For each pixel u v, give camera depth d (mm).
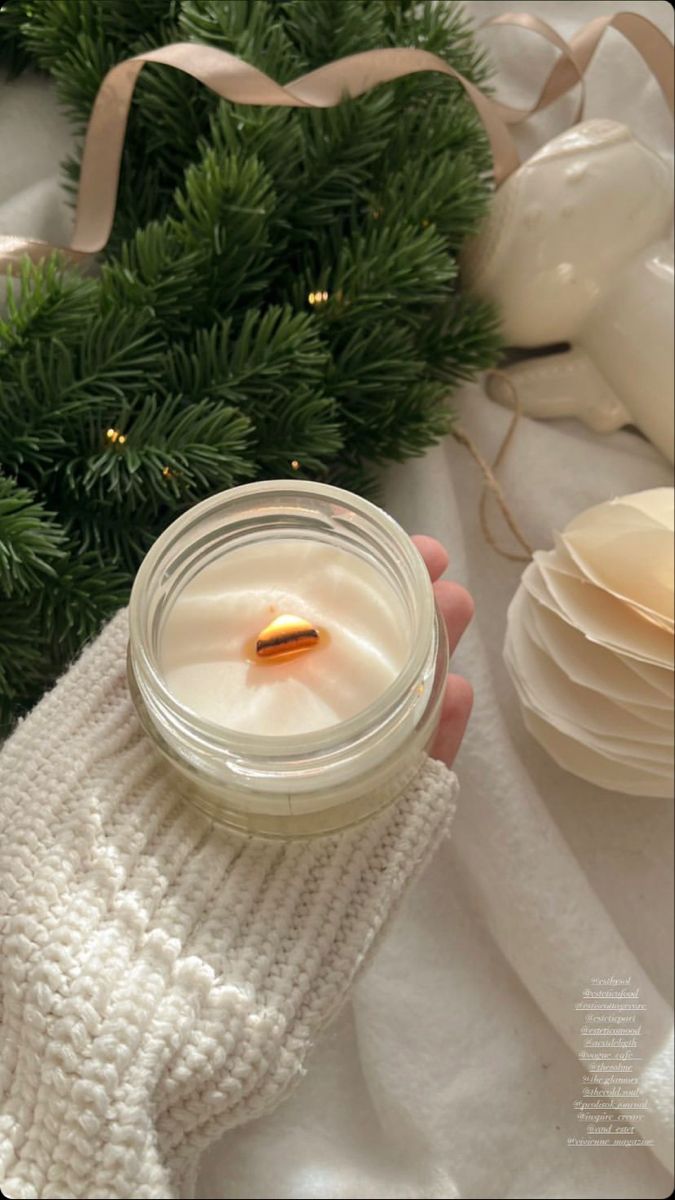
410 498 732
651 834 703
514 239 693
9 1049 444
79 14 626
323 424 624
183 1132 458
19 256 602
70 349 575
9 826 472
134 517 609
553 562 658
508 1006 661
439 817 536
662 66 780
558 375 773
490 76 777
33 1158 423
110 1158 414
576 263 697
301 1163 615
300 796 450
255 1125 624
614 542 627
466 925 682
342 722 458
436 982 658
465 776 667
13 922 445
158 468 559
